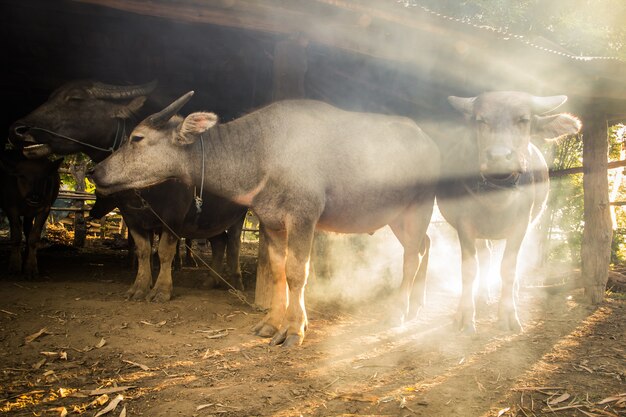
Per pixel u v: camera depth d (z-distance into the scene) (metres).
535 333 5.49
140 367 4.26
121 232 14.45
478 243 7.04
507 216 5.50
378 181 5.41
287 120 5.11
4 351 4.55
